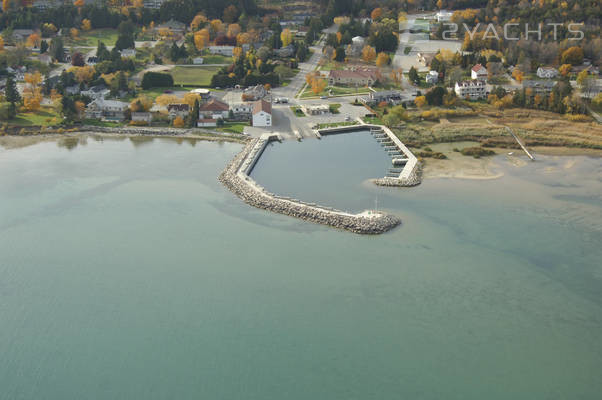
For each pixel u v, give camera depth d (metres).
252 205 139.12
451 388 84.56
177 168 163.25
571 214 134.75
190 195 145.12
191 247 121.06
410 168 160.88
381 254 117.88
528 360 89.69
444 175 157.88
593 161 168.62
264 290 106.69
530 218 132.75
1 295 105.44
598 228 127.75
